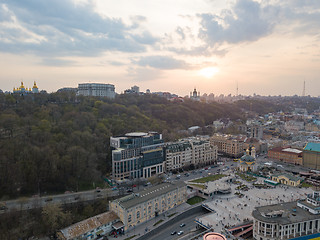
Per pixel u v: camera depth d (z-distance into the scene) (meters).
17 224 170.38
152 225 179.12
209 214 186.75
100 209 195.62
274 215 146.50
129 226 173.00
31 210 182.62
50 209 171.25
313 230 147.12
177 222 190.12
